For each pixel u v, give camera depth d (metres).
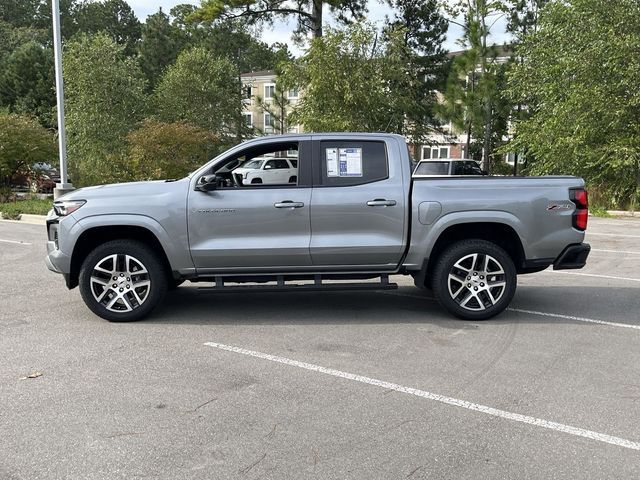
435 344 5.52
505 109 27.92
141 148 18.06
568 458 3.42
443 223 6.10
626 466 3.33
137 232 6.33
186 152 18.38
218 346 5.44
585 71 18.92
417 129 29.27
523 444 3.58
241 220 6.06
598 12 18.98
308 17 28.59
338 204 6.07
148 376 4.67
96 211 6.05
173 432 3.72
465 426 3.82
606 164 19.44
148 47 50.78
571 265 6.28
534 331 5.95
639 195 19.00
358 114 23.64
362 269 6.25
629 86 18.30
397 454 3.46
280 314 6.63
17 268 9.48
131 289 6.20
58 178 23.86
